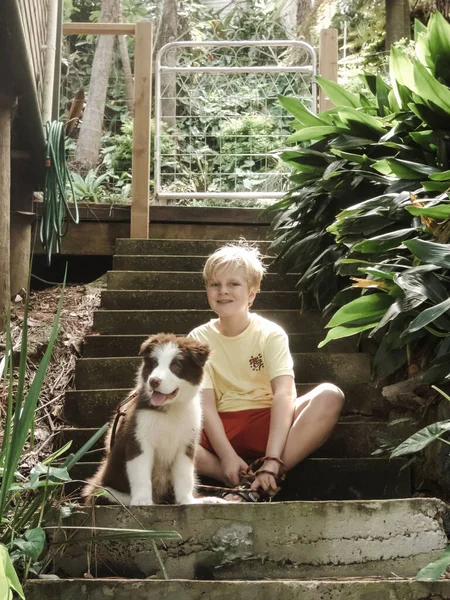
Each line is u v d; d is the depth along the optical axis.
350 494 3.40
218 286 3.50
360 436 3.67
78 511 2.63
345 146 4.47
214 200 8.27
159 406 2.88
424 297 3.35
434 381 3.42
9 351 2.56
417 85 3.95
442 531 2.62
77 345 4.49
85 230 5.96
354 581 2.40
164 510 2.63
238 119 7.60
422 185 3.77
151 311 4.55
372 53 9.79
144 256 5.25
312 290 4.56
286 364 3.44
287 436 3.26
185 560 2.60
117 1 12.38
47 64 5.90
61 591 2.35
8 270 4.73
